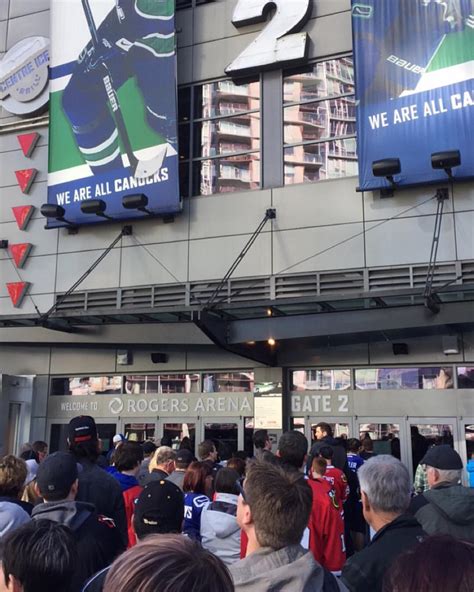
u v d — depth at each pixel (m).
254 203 12.81
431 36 11.48
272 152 13.05
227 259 12.75
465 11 11.32
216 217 13.05
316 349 13.05
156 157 13.27
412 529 2.67
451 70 11.23
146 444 8.41
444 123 11.17
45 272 14.45
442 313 10.78
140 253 13.51
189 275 12.98
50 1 15.49
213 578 1.11
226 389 13.81
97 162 13.88
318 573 2.02
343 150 12.53
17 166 15.48
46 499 3.15
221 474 4.43
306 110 13.02
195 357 14.05
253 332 11.81
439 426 11.98
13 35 16.20
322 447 6.58
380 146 11.59
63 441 14.98
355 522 7.80
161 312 11.23
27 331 14.81
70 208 14.06
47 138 15.34
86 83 14.27
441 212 11.21
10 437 14.84
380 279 11.50
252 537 2.29
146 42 13.67
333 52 12.88
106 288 13.62
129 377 14.77
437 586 1.15
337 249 11.92
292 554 2.12
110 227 13.97
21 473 4.07
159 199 13.13
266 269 12.37
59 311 13.55
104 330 14.16
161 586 1.07
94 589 2.23
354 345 12.82
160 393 14.34
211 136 13.72
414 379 12.38
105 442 14.59
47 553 1.76
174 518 2.91
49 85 15.08
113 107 13.86
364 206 11.90
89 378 15.14
